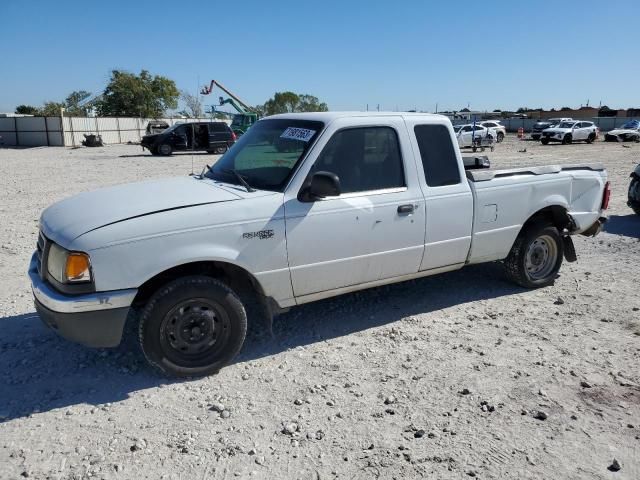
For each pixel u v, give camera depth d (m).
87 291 3.65
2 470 3.01
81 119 49.94
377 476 2.96
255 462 3.09
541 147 36.38
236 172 4.65
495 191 5.27
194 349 4.02
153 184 4.68
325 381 3.98
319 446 3.22
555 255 6.00
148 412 3.58
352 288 4.70
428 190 4.87
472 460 3.09
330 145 4.41
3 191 14.26
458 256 5.20
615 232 8.82
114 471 3.01
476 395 3.78
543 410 3.59
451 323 5.04
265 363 4.26
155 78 73.44
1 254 7.43
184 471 3.01
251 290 4.44
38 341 4.62
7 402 3.69
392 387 3.89
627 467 3.04
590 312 5.30
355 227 4.48
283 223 4.16
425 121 4.94
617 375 4.06
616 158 25.19
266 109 77.50
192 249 3.86
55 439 3.29
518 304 5.52
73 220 3.88
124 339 4.64
